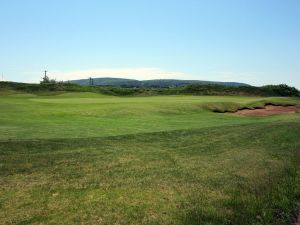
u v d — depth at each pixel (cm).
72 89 11994
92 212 895
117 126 2898
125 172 1330
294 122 3538
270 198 1052
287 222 885
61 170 1321
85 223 822
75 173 1288
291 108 6206
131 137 2217
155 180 1223
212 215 880
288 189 1151
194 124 3306
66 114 3697
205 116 4312
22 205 936
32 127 2541
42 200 980
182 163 1525
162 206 950
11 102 4666
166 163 1517
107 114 3853
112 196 1032
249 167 1446
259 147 1989
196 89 12675
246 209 940
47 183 1148
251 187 1152
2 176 1202
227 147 1984
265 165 1493
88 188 1108
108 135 2278
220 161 1574
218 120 3894
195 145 2033
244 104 5847
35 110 3841
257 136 2425
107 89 12300
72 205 945
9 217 850
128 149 1820
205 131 2630
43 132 2284
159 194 1060
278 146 2036
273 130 2755
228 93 12619
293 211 968
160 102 5284
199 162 1548
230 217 876
